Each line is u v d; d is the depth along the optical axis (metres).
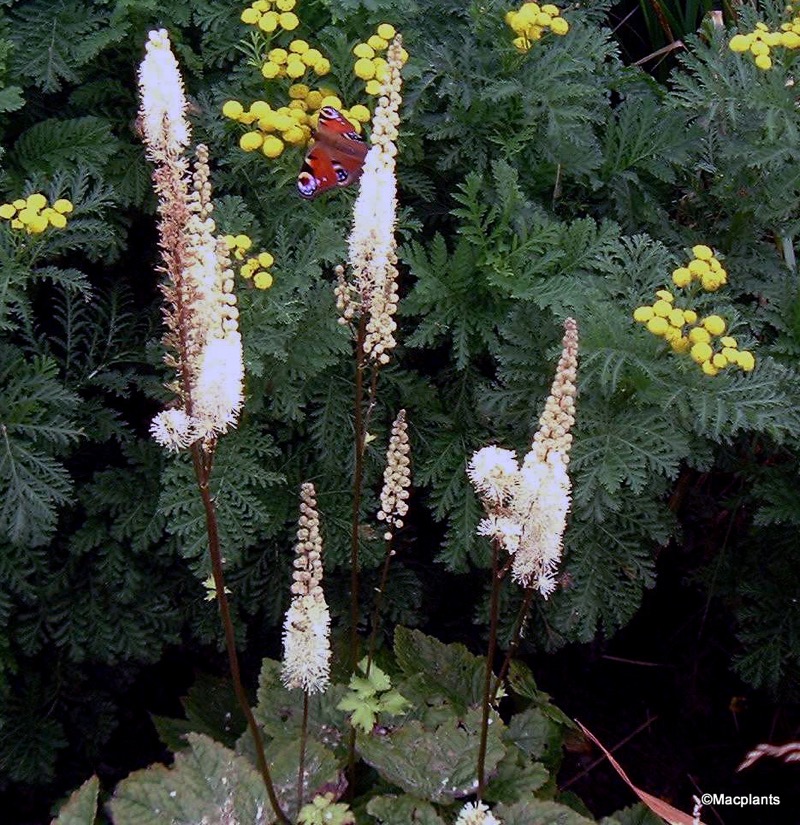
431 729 1.37
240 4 1.50
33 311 1.48
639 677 1.62
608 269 1.45
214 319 1.17
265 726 1.35
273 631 1.54
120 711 1.54
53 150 1.46
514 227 1.50
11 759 1.45
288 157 1.45
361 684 1.32
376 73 1.45
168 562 1.48
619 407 1.42
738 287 1.51
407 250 1.46
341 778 1.32
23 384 1.41
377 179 1.22
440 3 1.55
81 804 1.29
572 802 1.40
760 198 1.50
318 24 1.50
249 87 1.48
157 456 1.47
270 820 1.29
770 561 1.53
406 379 1.48
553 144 1.52
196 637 1.50
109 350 1.49
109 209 1.48
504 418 1.45
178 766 1.30
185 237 1.17
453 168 1.54
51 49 1.47
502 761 1.35
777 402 1.39
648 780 1.56
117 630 1.46
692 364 1.40
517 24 1.47
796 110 1.48
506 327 1.44
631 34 1.81
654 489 1.45
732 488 1.61
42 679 1.49
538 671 1.60
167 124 1.16
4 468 1.39
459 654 1.43
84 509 1.49
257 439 1.44
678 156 1.53
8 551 1.42
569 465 1.40
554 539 1.20
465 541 1.46
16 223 1.37
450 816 1.32
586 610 1.45
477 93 1.50
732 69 1.51
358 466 1.31
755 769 1.57
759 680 1.50
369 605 1.51
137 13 1.47
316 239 1.43
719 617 1.63
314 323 1.43
